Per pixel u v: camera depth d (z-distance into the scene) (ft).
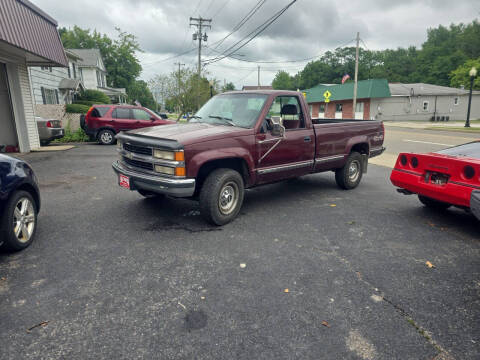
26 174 12.26
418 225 15.21
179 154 12.91
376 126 22.41
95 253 11.83
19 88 37.01
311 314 8.50
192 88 119.75
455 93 141.18
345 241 13.25
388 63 262.26
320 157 18.85
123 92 147.33
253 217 16.02
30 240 12.46
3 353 7.00
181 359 6.93
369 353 7.18
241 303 8.93
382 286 9.90
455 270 10.95
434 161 14.62
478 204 11.79
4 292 9.27
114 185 22.18
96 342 7.38
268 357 7.02
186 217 15.84
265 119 15.94
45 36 32.73
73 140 51.11
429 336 7.74
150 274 10.41
